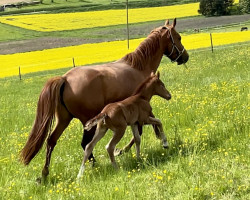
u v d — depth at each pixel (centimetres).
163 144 855
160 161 775
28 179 808
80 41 8044
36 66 5188
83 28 9900
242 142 773
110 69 863
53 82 805
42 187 744
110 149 786
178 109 1189
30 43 8294
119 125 783
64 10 12912
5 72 4944
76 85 816
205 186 595
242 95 1193
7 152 1000
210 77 1948
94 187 688
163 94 871
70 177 780
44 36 9181
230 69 2197
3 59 6297
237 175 618
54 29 9981
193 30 7919
